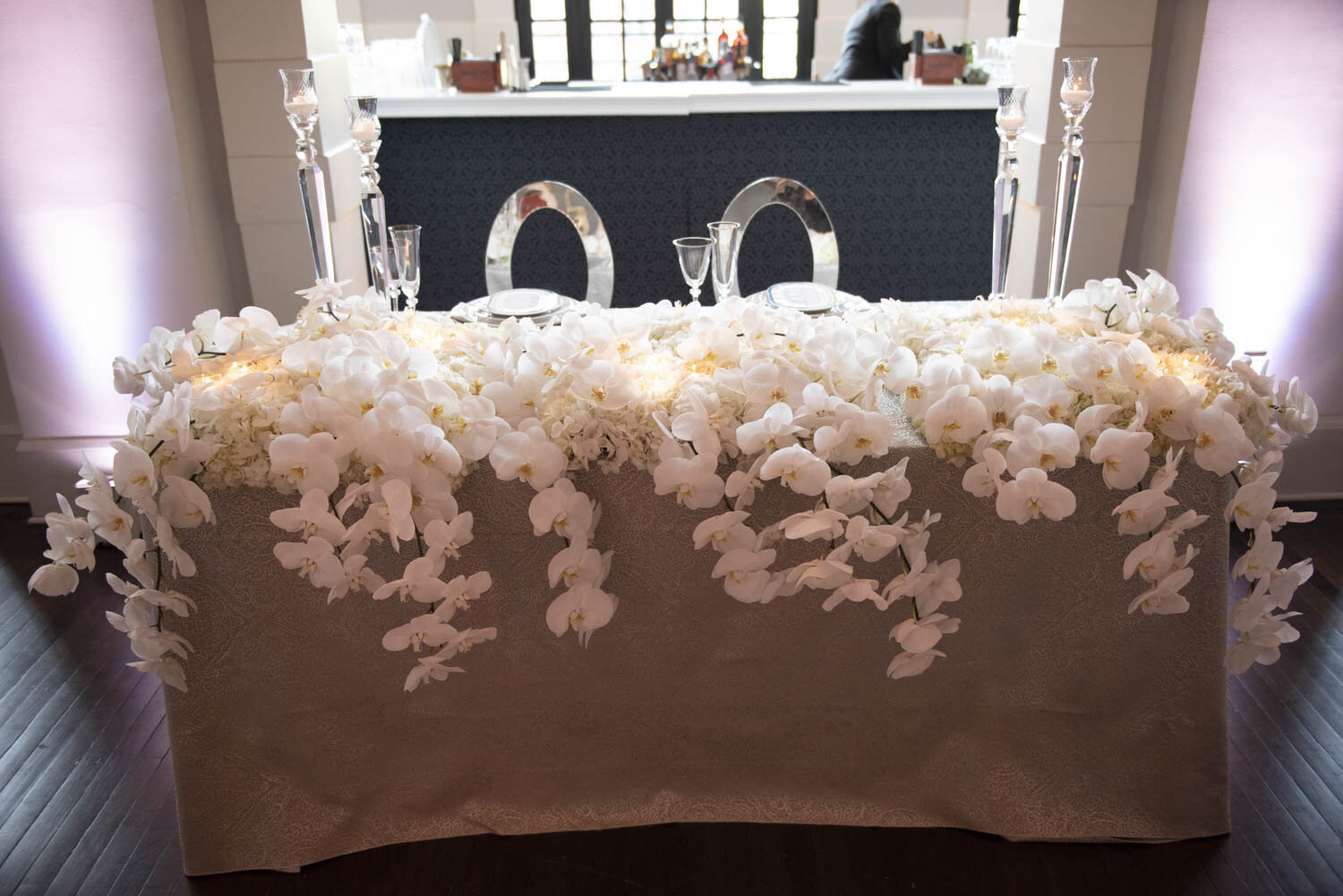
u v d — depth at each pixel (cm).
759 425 137
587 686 167
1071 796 171
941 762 173
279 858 169
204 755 163
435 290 401
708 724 171
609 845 174
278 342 159
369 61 393
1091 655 163
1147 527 142
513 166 384
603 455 150
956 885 166
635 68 612
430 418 139
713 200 390
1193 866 168
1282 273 281
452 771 173
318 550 137
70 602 251
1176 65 271
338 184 287
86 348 277
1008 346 154
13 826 181
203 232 272
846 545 138
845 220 394
